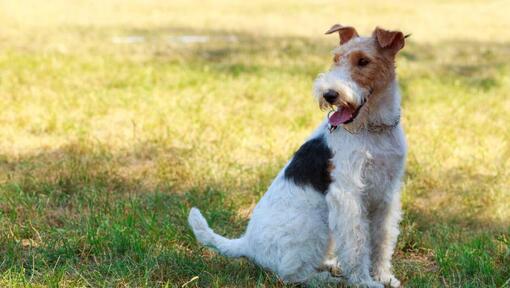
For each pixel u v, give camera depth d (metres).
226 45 21.34
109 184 9.13
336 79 5.80
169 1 34.84
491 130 12.28
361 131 6.02
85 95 13.79
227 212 8.19
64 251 6.89
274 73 16.47
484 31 26.50
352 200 5.98
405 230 7.84
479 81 16.47
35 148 10.67
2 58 17.16
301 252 6.04
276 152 10.74
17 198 8.37
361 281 6.19
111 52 19.28
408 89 15.28
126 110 12.90
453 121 12.81
